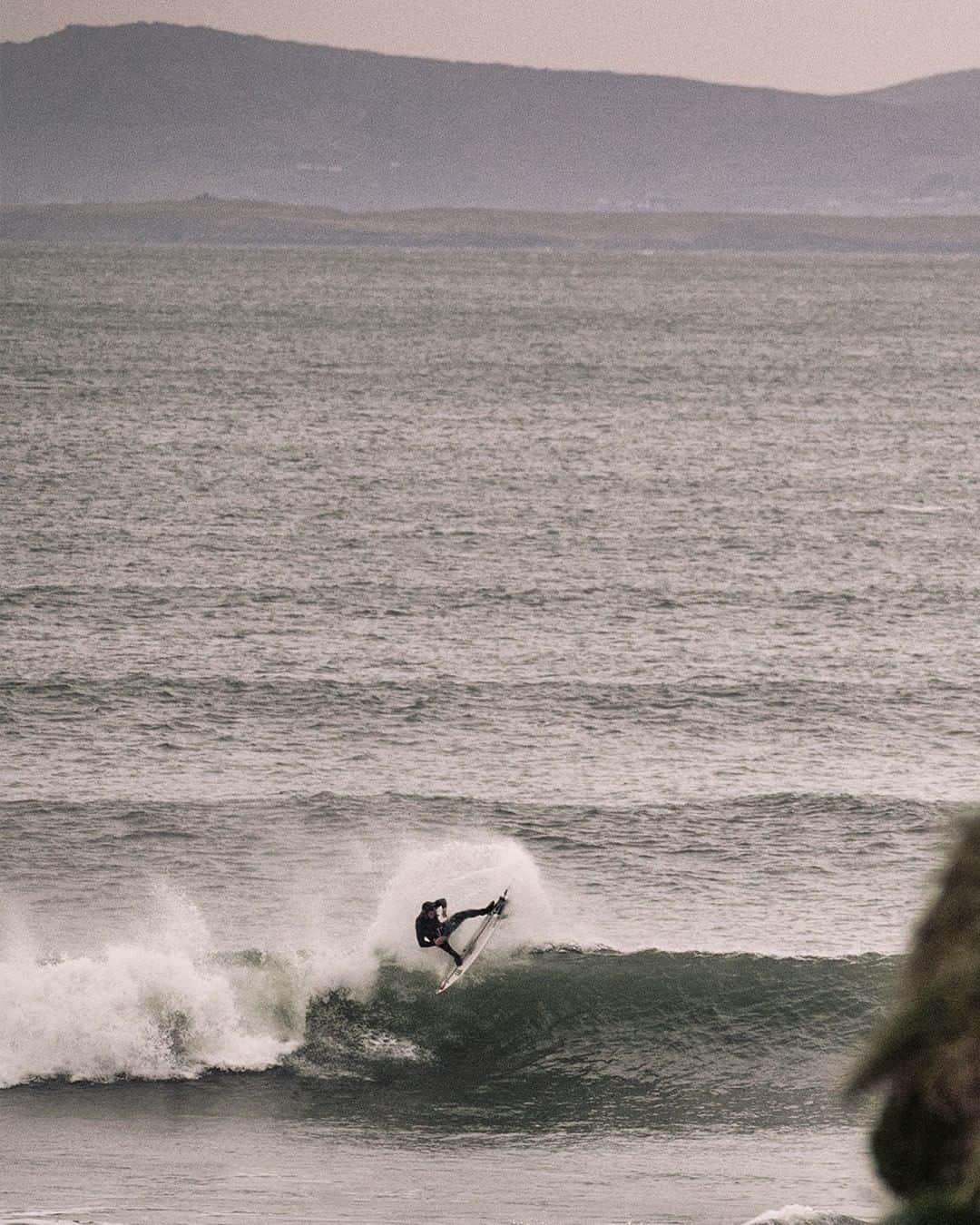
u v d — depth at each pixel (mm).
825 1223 51656
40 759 123750
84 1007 79125
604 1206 62312
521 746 129375
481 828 111312
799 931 94438
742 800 116625
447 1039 81688
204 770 122062
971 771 124125
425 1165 67875
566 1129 73250
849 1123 73938
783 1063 79812
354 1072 78312
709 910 97750
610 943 91875
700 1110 75750
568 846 108062
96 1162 66625
